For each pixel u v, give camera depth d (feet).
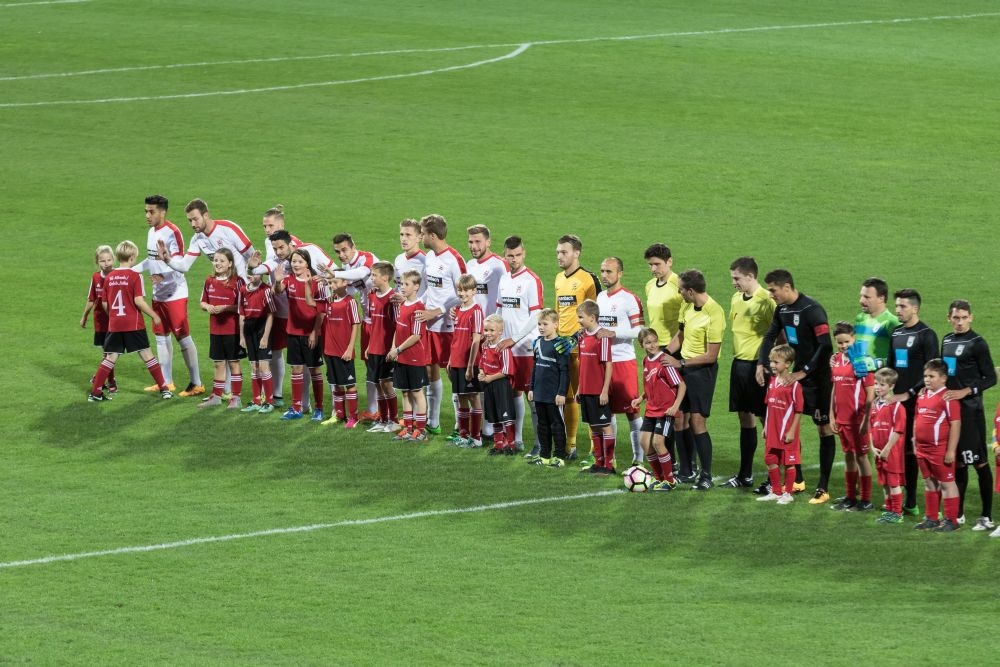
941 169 300.20
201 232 184.96
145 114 347.56
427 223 167.94
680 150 315.78
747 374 147.33
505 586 119.03
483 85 377.30
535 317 159.74
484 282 167.94
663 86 374.84
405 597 116.57
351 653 105.19
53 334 211.41
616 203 279.08
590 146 319.68
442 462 157.99
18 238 257.75
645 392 149.07
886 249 248.93
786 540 131.03
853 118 341.82
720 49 418.10
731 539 131.34
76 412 177.47
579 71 392.27
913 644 105.70
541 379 155.43
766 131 330.95
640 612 112.88
